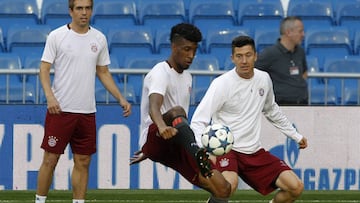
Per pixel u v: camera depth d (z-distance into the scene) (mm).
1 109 29641
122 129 29969
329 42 41062
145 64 38531
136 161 19219
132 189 29969
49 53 21828
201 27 41688
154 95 18109
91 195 28281
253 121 20031
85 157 22375
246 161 20109
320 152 30656
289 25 30500
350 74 31453
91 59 22031
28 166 29812
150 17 42000
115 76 32531
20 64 38281
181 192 29469
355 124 30703
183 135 17484
